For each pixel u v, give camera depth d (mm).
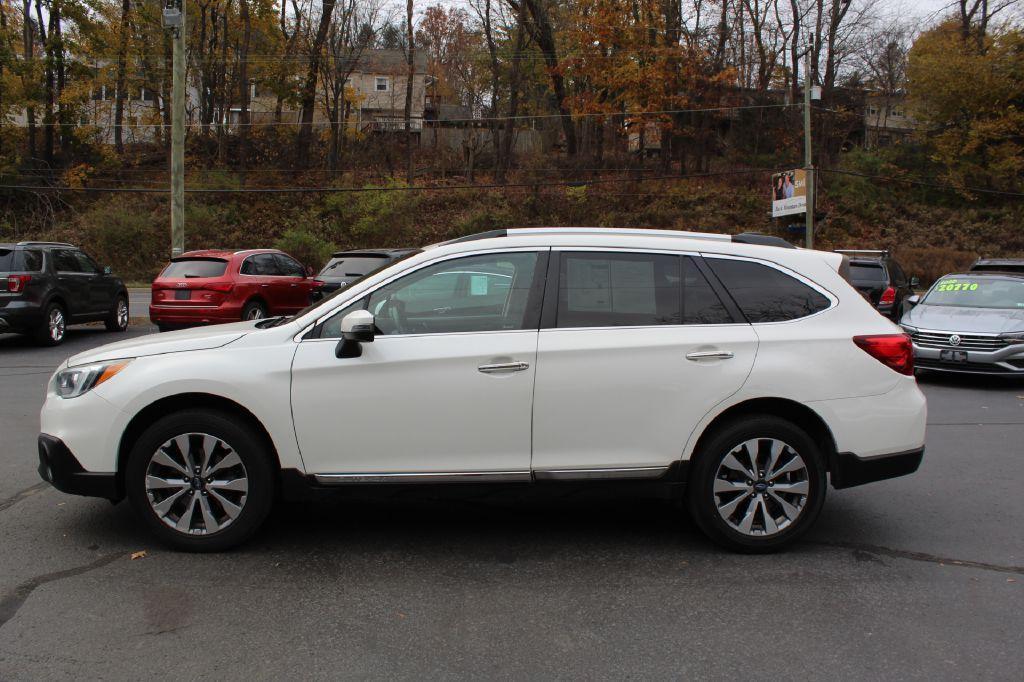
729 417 4496
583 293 4473
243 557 4387
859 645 3443
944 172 42344
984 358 10328
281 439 4301
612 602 3873
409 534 4812
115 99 44375
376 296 4461
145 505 4340
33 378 10406
